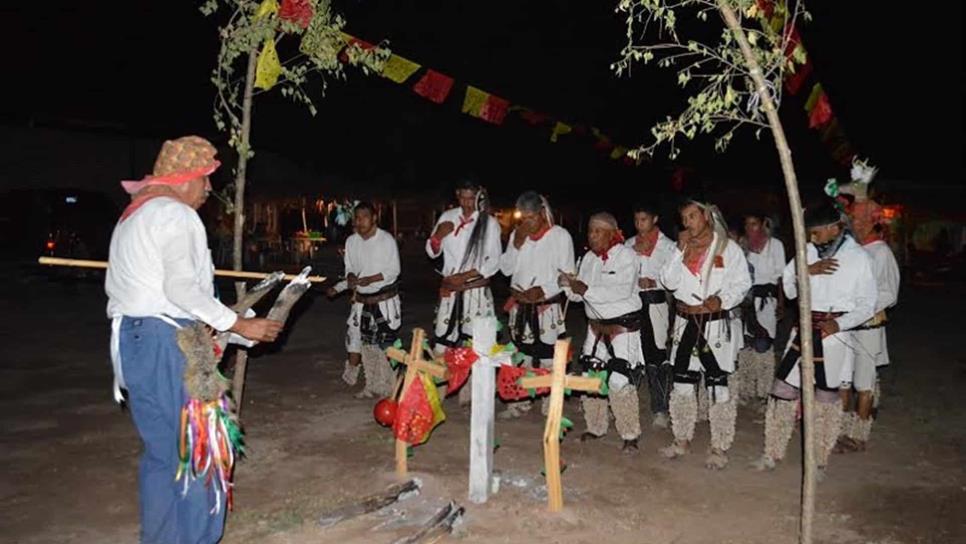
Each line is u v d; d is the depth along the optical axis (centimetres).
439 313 788
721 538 512
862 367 674
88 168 1886
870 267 596
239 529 515
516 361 638
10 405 813
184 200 430
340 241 2948
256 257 2352
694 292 631
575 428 748
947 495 588
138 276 407
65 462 642
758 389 829
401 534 507
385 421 597
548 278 752
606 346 674
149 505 418
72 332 1248
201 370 411
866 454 679
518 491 579
